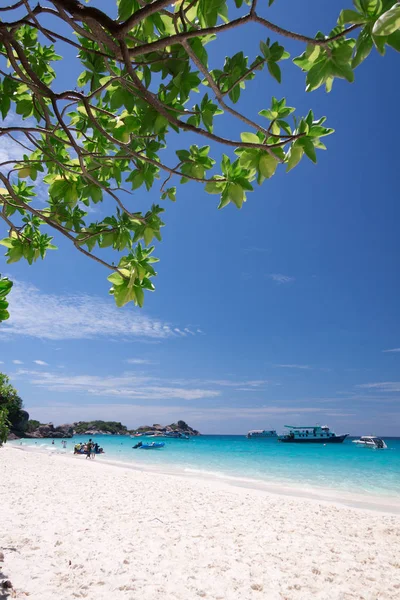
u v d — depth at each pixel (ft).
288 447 288.71
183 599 17.65
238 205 5.91
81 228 9.05
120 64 6.47
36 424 353.10
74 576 18.57
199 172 6.53
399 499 64.34
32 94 7.47
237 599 18.21
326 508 45.68
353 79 4.40
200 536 28.66
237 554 25.00
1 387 24.76
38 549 21.94
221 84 5.51
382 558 26.53
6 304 5.56
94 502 39.40
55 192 8.91
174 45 5.42
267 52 4.59
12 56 5.70
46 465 80.79
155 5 4.25
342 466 139.03
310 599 18.94
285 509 43.37
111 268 7.28
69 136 6.21
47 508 34.24
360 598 19.47
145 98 4.83
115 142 5.90
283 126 5.40
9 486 46.50
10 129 6.28
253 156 5.56
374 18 3.82
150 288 7.53
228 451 233.35
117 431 547.49
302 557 25.43
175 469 109.19
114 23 4.40
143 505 39.65
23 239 9.81
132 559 22.06
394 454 207.41
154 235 7.62
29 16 5.06
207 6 4.61
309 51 4.51
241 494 54.19
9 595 15.49
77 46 5.13
